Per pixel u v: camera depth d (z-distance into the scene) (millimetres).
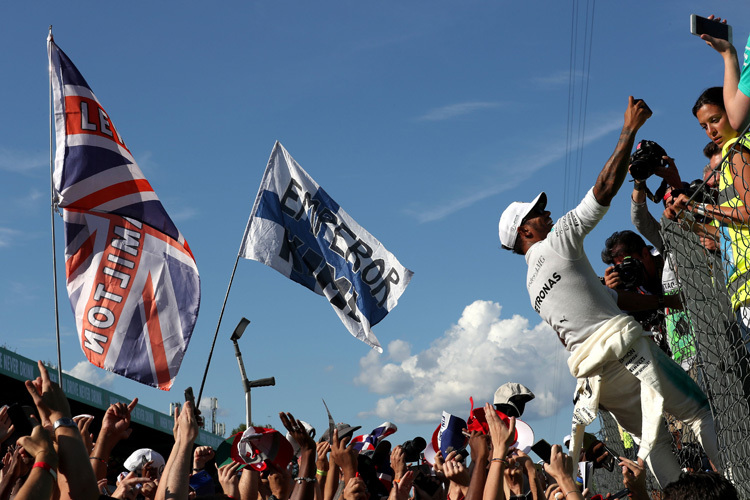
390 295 10008
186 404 4195
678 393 4391
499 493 3822
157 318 8422
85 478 3500
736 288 4168
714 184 4277
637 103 4148
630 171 5152
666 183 5359
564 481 3811
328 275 9938
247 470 4832
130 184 8430
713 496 3363
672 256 4438
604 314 4402
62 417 3662
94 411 23125
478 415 4410
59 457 3516
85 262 8352
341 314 9906
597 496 4754
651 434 4270
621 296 4926
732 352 4023
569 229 4336
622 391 4555
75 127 8289
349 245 10062
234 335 9078
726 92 4328
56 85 8297
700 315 4293
